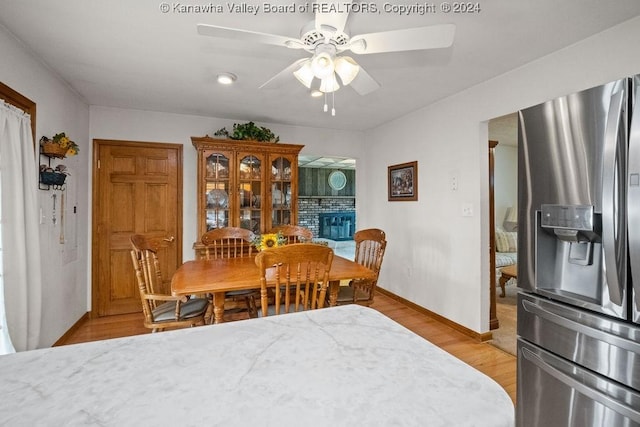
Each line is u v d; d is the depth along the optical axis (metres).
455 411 0.59
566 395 1.45
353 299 2.46
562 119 1.46
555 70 2.13
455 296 3.00
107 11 1.72
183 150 3.68
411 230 3.61
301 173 8.94
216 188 3.48
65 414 0.57
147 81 2.70
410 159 3.61
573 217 1.40
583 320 1.39
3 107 1.80
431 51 2.14
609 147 1.27
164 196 3.61
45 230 2.40
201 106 3.38
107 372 0.72
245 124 3.71
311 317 1.08
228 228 3.07
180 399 0.62
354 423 0.56
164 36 1.98
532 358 1.61
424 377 0.71
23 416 0.57
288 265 1.81
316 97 3.09
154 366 0.75
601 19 1.77
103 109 3.38
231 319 3.23
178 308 2.07
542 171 1.56
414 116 3.54
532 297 1.63
